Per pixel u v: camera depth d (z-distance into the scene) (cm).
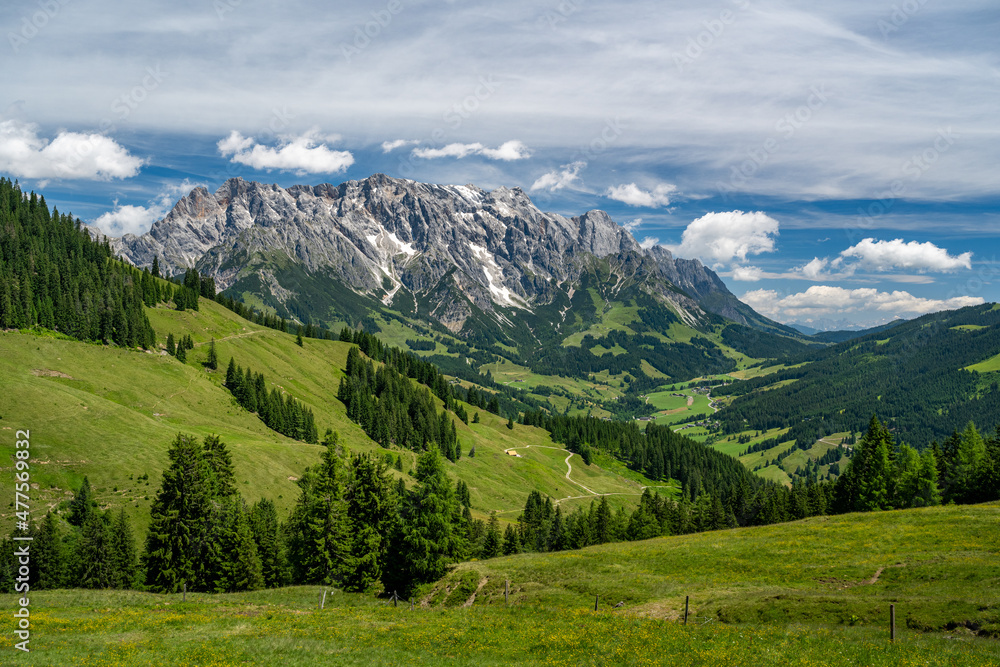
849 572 4534
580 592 4966
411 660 3127
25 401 10544
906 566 4391
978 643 2803
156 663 3042
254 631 3803
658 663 2836
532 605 4716
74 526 8512
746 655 2825
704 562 5456
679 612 4100
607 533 11969
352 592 6378
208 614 4462
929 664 2533
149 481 10012
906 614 3391
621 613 4212
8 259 19075
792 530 6494
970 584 3822
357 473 7012
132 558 7400
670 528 13112
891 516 6494
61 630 3800
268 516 9081
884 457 10075
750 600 3997
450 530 6216
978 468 9744
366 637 3653
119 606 4878
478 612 4541
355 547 6675
